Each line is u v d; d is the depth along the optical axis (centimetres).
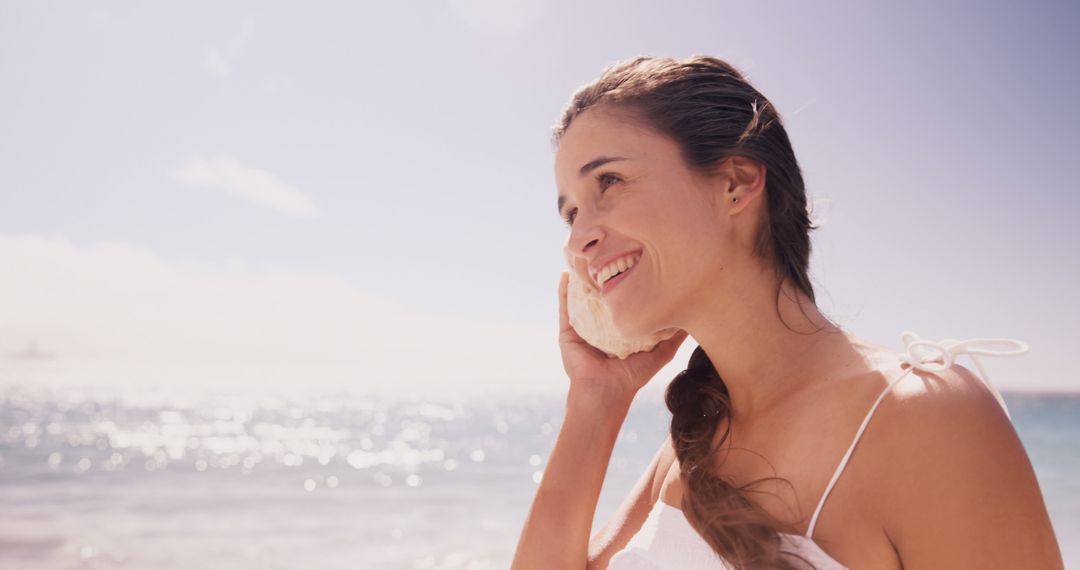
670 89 136
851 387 117
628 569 134
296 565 1309
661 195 131
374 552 1418
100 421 5703
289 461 3334
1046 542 98
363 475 2841
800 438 120
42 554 1402
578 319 174
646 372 173
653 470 170
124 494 2259
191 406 8225
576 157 140
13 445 3825
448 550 1432
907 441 105
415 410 8744
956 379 106
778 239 133
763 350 131
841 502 110
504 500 2184
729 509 119
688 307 133
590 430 167
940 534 100
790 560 109
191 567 1302
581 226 138
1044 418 5591
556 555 157
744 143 131
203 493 2297
